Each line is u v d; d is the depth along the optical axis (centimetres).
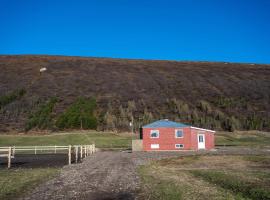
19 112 8475
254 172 2245
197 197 1399
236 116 8881
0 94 9662
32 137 6625
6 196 1428
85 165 2772
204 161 3056
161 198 1383
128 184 1741
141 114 8750
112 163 2925
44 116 8106
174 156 3606
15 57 15075
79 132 7312
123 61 15538
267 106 9744
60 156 3919
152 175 2092
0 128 7412
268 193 1501
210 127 8094
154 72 13288
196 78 12544
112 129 7694
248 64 16212
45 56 15712
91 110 8631
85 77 11862
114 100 9662
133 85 11219
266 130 8000
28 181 1841
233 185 1709
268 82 12194
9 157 2698
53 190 1577
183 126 4922
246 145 5847
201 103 9700
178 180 1866
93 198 1402
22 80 11156
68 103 9162
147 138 4903
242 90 11100
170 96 10325
